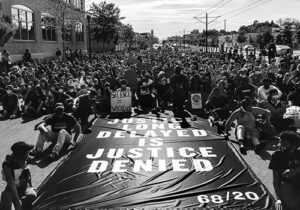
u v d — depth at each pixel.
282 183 5.01
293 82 13.81
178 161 7.98
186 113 12.95
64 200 6.08
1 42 24.09
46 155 8.62
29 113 13.16
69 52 39.88
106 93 13.75
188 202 5.93
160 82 14.57
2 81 15.53
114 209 5.72
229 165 7.64
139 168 7.58
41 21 36.53
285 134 5.04
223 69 18.58
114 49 75.00
